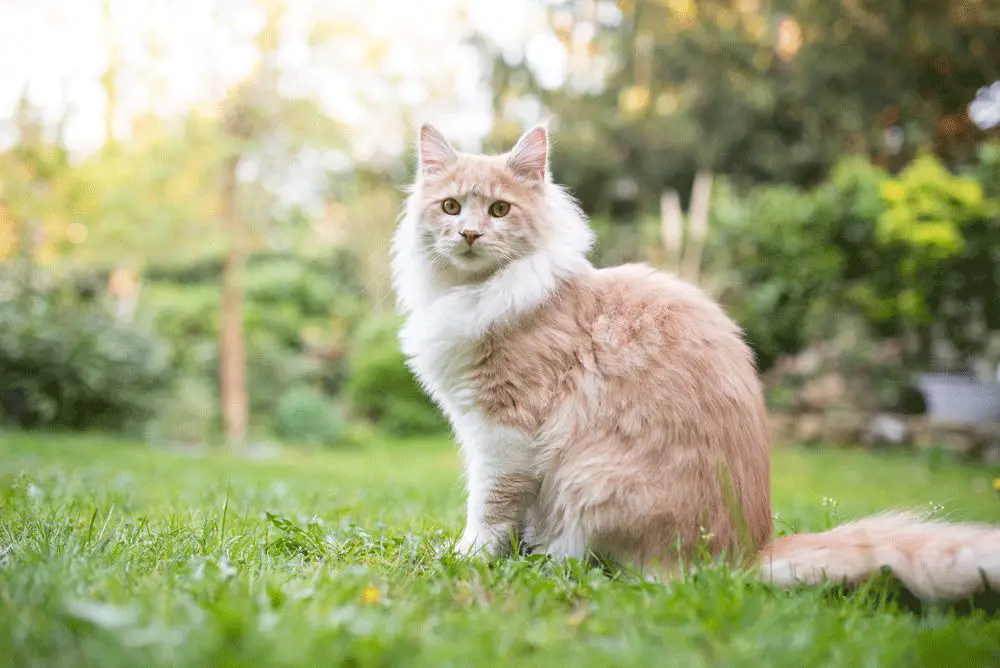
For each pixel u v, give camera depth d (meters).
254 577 2.74
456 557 3.19
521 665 2.04
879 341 13.70
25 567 2.65
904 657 2.18
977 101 15.17
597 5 17.78
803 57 15.41
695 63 16.61
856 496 7.50
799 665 2.08
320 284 18.62
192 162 13.98
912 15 14.32
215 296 17.17
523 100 18.58
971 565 2.71
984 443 11.79
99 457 8.72
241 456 11.72
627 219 19.11
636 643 2.16
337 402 17.20
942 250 11.45
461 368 3.53
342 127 14.76
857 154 15.77
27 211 13.16
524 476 3.44
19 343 12.59
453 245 3.71
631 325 3.41
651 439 3.20
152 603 2.29
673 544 3.12
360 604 2.46
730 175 17.44
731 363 3.40
